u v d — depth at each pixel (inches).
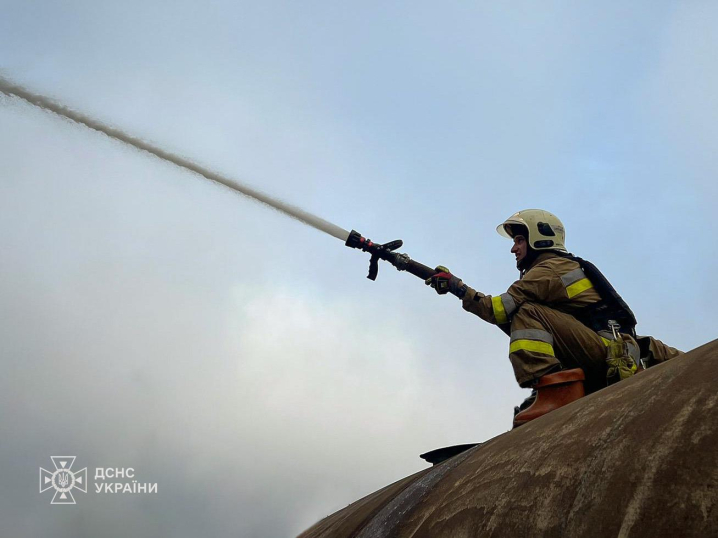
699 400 71.7
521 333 157.2
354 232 193.9
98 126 208.2
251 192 197.6
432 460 146.3
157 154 205.0
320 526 163.0
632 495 67.8
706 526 59.8
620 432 77.1
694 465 64.7
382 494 136.6
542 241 176.2
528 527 77.1
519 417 146.3
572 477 77.2
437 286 181.3
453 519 90.7
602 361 155.9
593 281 162.7
